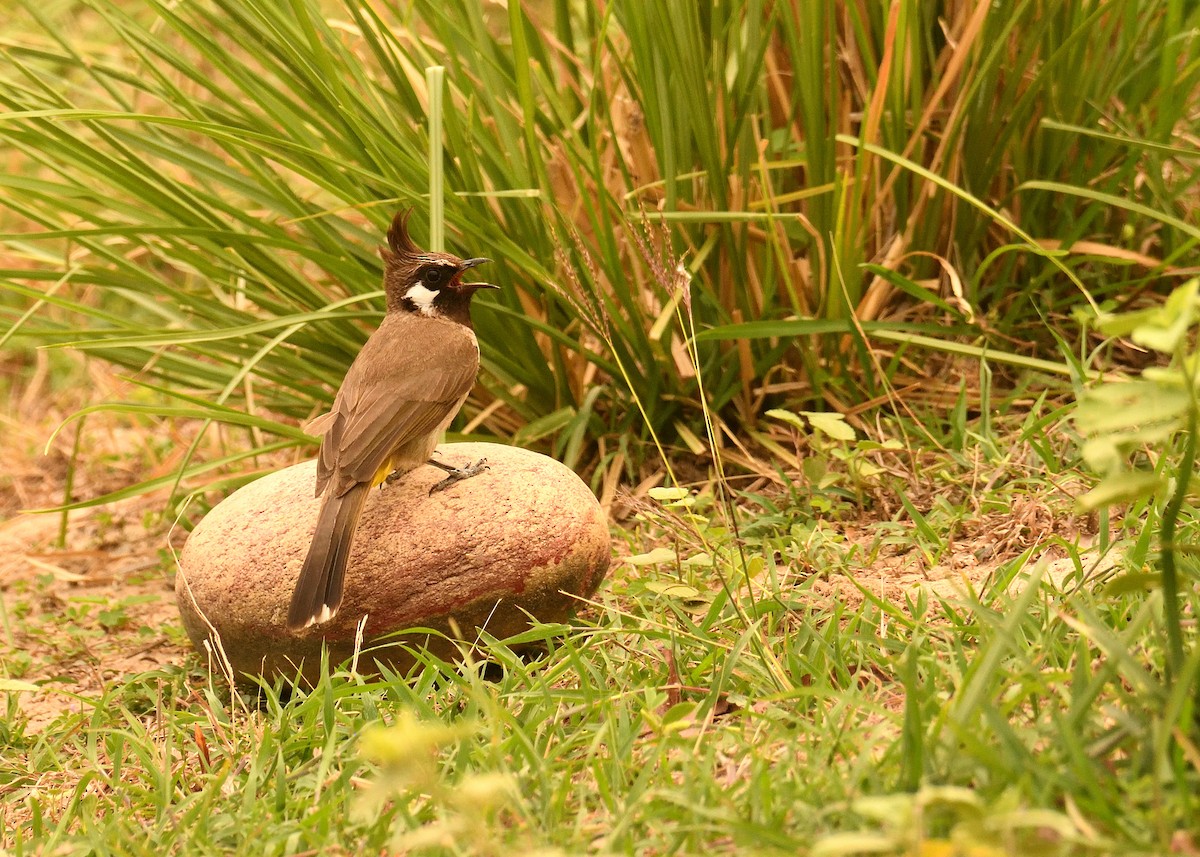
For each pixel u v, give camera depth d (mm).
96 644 10117
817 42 10125
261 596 8227
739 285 10664
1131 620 6887
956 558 8844
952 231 11133
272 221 11547
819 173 10570
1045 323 10398
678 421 11172
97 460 14039
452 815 6004
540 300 11180
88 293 15258
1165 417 5020
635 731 6605
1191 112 12297
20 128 10586
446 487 8438
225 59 10852
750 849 5355
